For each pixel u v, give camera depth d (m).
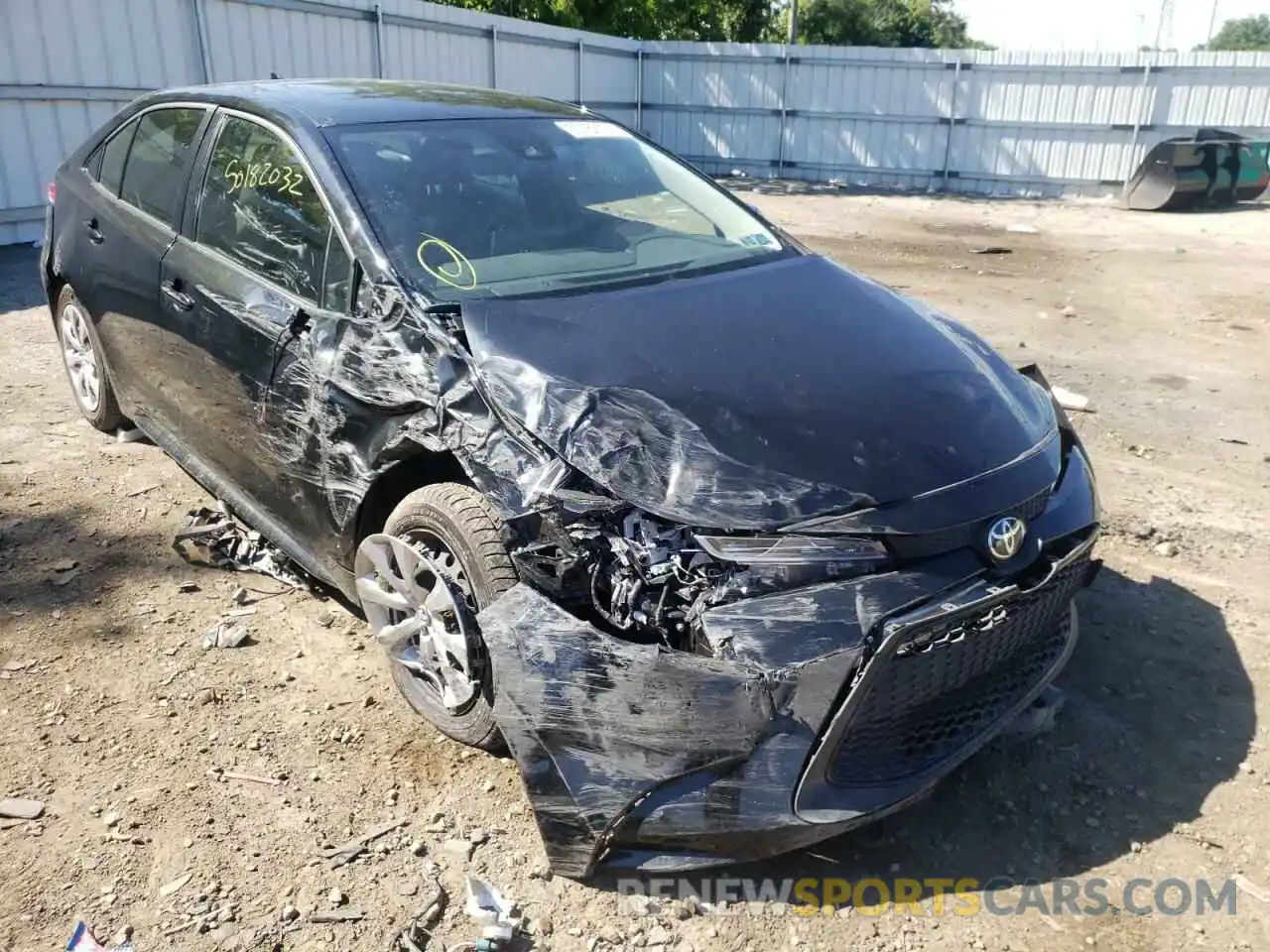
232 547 4.04
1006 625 2.63
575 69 18.89
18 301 7.94
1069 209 17.14
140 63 10.62
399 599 3.05
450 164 3.66
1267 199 17.91
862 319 3.32
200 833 2.66
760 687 2.32
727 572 2.43
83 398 5.19
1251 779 3.00
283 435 3.36
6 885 2.48
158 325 4.04
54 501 4.41
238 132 3.91
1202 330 8.42
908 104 19.53
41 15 9.64
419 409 2.88
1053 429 3.15
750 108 20.61
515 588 2.56
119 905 2.44
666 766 2.38
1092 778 3.00
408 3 14.30
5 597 3.68
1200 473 5.26
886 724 2.51
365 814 2.76
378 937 2.38
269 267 3.54
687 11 25.05
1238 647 3.67
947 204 17.52
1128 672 3.51
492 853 2.65
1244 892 2.60
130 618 3.60
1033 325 8.48
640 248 3.70
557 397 2.67
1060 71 18.45
